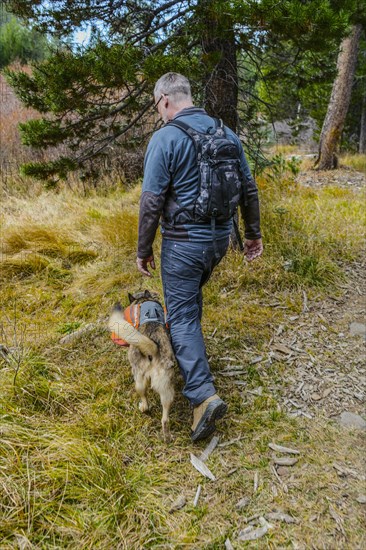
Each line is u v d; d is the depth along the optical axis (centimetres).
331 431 252
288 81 451
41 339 332
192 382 238
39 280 433
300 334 349
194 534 191
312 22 286
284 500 207
